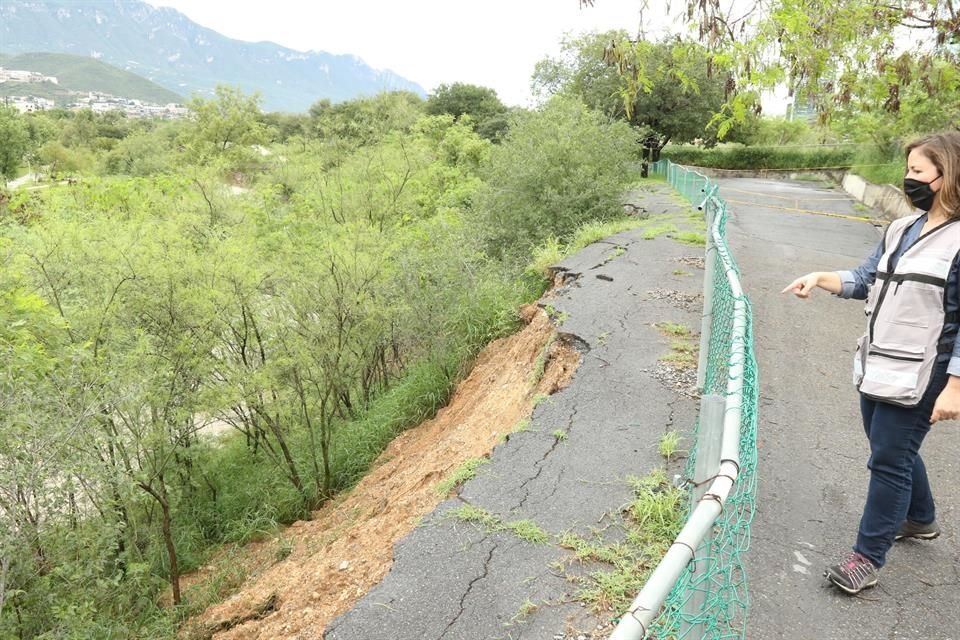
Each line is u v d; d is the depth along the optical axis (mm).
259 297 8516
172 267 7262
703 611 1954
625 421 4867
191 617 6051
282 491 8766
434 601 3129
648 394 5312
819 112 6742
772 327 7293
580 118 15211
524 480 4145
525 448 4574
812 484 4016
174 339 7391
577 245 11562
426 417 9367
